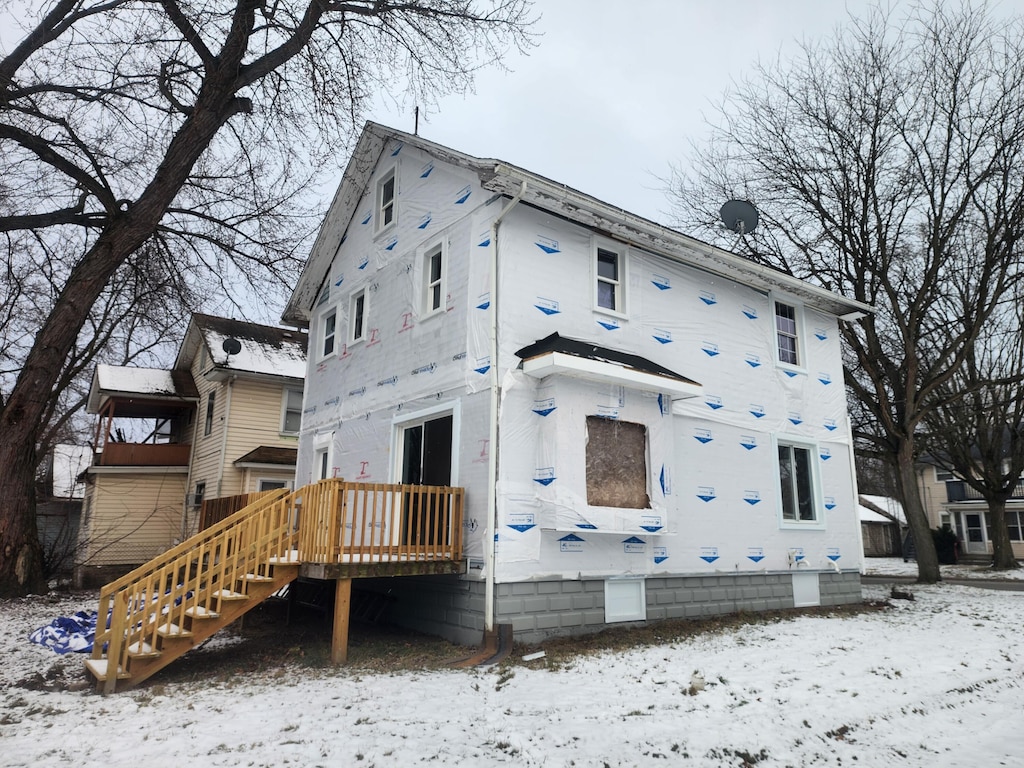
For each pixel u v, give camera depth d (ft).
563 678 22.16
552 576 28.40
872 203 57.06
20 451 45.21
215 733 16.28
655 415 32.04
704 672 22.84
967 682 22.61
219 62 39.22
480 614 27.04
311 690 20.57
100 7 37.04
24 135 37.96
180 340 82.94
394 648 27.14
